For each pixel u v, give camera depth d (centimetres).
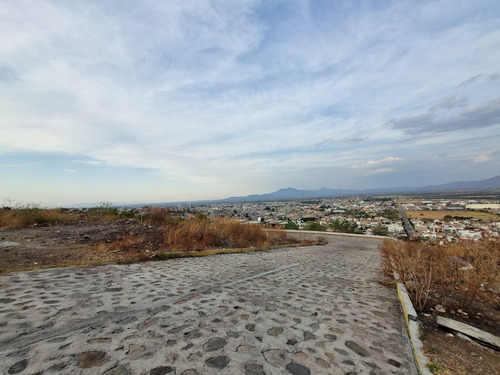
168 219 1273
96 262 587
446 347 289
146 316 317
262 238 1271
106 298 368
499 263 511
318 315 366
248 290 465
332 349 271
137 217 1327
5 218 996
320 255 1061
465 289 464
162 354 235
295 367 231
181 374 207
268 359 241
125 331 274
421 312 400
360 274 699
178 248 854
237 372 216
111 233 921
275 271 657
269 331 302
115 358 223
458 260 608
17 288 377
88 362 214
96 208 1551
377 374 230
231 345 262
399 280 552
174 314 330
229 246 1046
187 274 554
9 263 504
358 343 289
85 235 855
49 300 342
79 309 322
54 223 1152
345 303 431
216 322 315
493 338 301
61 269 498
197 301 385
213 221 1234
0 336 244
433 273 545
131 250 747
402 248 691
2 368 198
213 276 554
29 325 270
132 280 471
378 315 384
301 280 581
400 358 262
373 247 1492
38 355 219
